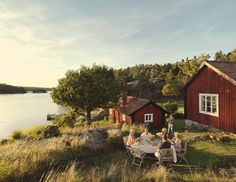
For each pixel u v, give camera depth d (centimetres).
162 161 1195
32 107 9769
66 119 3703
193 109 2333
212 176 1003
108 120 3922
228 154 1324
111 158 1341
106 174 1004
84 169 1149
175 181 959
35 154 1107
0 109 8900
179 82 6269
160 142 1361
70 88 3241
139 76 7644
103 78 3381
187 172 1105
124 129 1947
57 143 1377
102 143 1525
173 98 6431
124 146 1531
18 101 13425
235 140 1644
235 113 1816
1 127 5209
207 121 2136
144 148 1295
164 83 7325
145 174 1004
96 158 1335
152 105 2917
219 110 1984
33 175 934
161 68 9956
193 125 2327
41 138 1905
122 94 3394
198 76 2253
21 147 1216
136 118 2858
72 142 1388
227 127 1897
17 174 902
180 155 1249
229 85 1873
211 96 2080
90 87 3228
